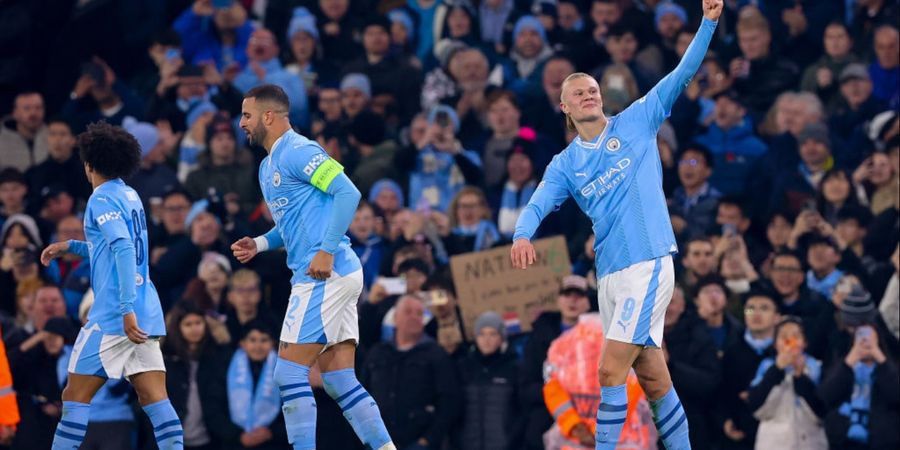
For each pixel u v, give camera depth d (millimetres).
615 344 30969
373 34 62312
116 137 33281
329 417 47344
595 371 43531
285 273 51656
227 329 48906
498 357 47938
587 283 49750
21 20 66125
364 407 32562
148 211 56375
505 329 48594
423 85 61844
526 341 49312
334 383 32656
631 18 61344
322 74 64375
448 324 49219
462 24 65062
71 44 67438
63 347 48969
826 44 61562
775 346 46156
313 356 31953
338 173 31219
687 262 49656
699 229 53719
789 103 58000
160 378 33562
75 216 55156
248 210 56156
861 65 59562
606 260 31484
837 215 52281
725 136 58469
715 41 65625
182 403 47375
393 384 47375
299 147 31781
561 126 58875
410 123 61656
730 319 48375
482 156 57875
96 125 33469
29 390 48875
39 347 48938
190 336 47531
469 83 60500
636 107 31594
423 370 47375
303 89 61188
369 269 52875
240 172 56938
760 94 62000
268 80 61219
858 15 64062
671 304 47094
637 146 31281
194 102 61188
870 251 51844
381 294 49719
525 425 46969
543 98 59594
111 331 32812
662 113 31453
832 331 47500
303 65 64250
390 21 64062
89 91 61500
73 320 52375
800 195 55188
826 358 47438
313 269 31109
